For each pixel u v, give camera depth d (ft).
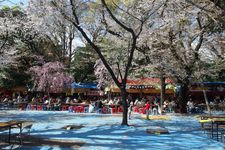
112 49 104.12
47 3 71.72
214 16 65.36
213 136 54.29
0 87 155.43
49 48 152.05
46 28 86.53
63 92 154.10
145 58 106.22
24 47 146.00
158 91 147.84
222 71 135.23
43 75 142.10
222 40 99.66
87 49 141.18
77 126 65.46
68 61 154.30
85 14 87.71
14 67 146.51
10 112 107.14
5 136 50.60
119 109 110.22
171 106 118.01
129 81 134.72
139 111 112.57
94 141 47.88
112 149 42.01
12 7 106.52
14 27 102.68
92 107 111.75
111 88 137.49
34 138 49.70
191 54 104.63
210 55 108.17
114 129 62.39
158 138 51.88
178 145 45.88
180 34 100.17
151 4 71.10
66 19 70.85
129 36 83.05
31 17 80.48
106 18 88.94
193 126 69.92
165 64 105.60
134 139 50.49
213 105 134.41
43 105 121.19
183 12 81.82
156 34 94.79
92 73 159.53
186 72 107.14
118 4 83.46
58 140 48.21
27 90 156.35
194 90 152.15
